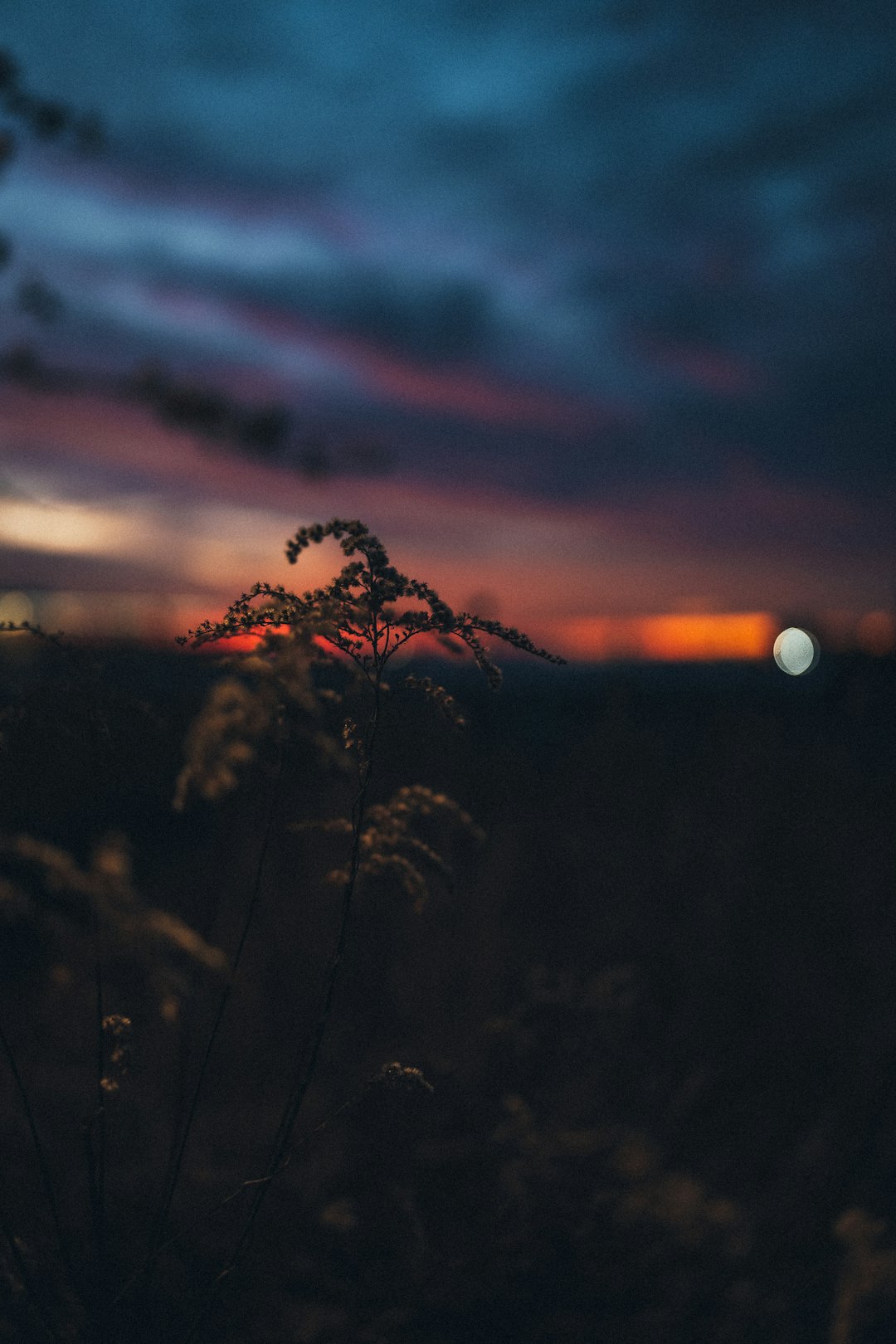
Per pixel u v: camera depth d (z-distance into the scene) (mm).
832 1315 2188
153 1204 2102
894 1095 3031
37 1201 1920
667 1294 2137
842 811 5078
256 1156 2314
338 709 1028
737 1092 3201
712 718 5543
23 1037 2854
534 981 2666
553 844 4469
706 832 4531
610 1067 2818
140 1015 2705
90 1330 1104
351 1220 2029
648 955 3592
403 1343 1888
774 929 4012
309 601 979
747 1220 2480
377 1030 2994
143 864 2902
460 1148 2191
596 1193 2205
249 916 1097
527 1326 1956
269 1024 2959
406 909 3271
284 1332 1787
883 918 4223
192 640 957
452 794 3523
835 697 5898
